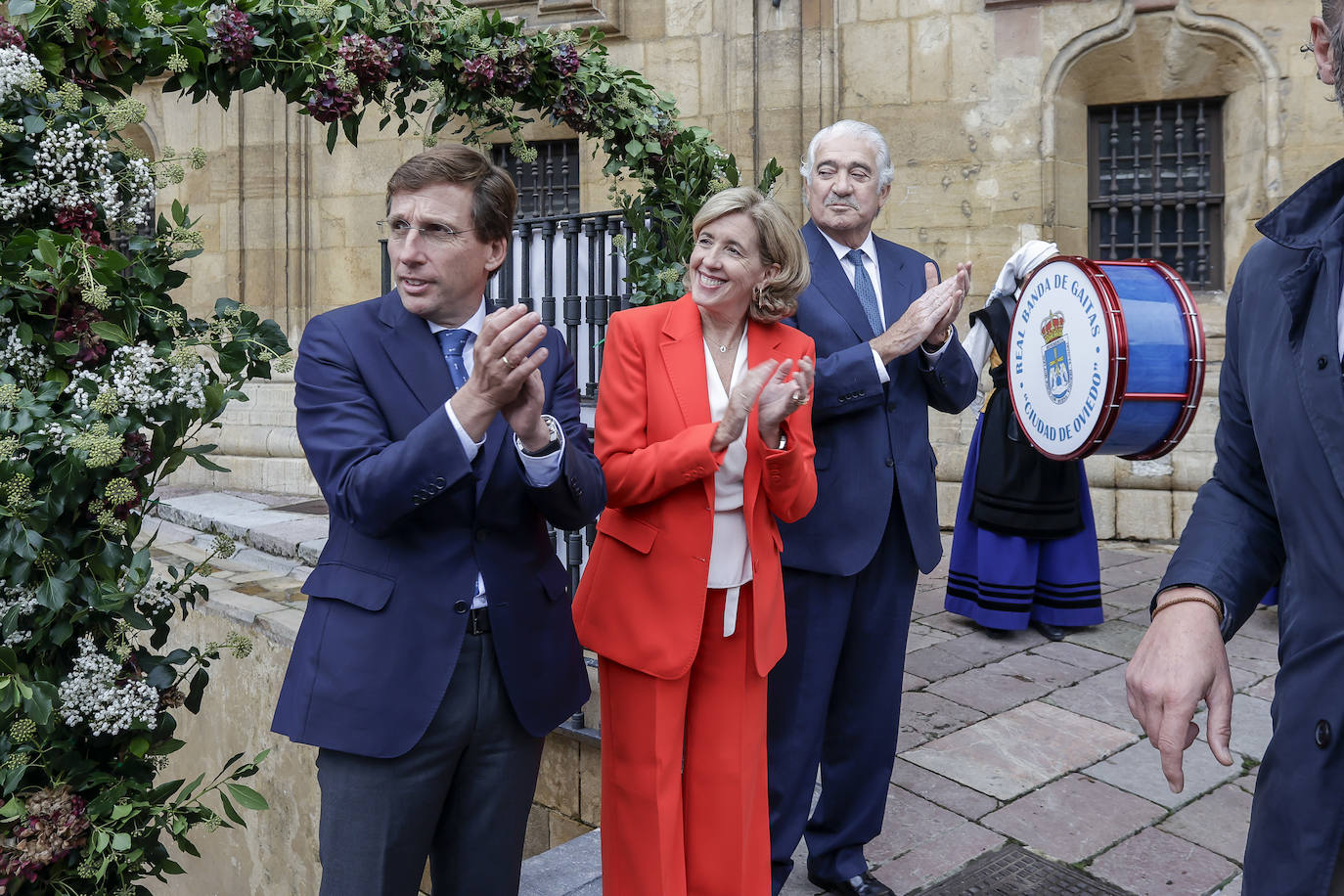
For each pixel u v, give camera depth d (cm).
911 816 321
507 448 198
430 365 199
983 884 283
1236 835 309
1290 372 129
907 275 292
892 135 749
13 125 193
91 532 195
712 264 232
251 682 513
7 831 188
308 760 489
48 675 194
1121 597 557
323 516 672
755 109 765
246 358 213
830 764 278
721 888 233
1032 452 466
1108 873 290
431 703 188
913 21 738
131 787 200
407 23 275
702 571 225
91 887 198
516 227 386
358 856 189
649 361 236
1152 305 297
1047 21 717
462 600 192
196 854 206
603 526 239
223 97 239
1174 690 130
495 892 204
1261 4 682
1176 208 737
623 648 229
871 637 274
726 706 234
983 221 735
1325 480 124
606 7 793
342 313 204
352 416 193
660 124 336
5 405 185
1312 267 128
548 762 401
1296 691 127
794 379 221
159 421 199
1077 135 735
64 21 203
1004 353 464
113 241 224
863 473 268
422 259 193
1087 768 353
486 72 288
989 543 476
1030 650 469
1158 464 692
